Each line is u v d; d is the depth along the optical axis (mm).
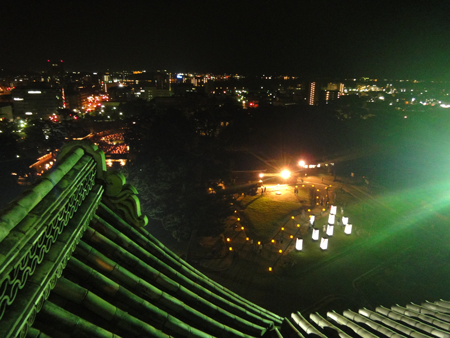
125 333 5320
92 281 5496
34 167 56625
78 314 4938
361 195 52188
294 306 27797
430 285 30422
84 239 6242
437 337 9695
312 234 38531
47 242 4328
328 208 46875
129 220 7703
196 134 42844
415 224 42156
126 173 34312
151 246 7945
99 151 6992
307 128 69312
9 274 3230
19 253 3396
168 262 8250
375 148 63719
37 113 118438
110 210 7355
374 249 36594
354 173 59969
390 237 39125
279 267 33031
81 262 5520
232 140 66875
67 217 5211
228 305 8516
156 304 6535
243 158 63562
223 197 38938
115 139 89688
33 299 3619
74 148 6848
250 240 37812
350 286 30359
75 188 5559
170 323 6160
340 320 10703
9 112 107812
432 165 55281
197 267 32250
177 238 32750
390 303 28141
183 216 32344
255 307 10125
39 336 3895
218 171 38062
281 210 45969
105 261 6031
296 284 30578
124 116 112438
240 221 42562
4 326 3125
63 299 4871
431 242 37875
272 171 60094
